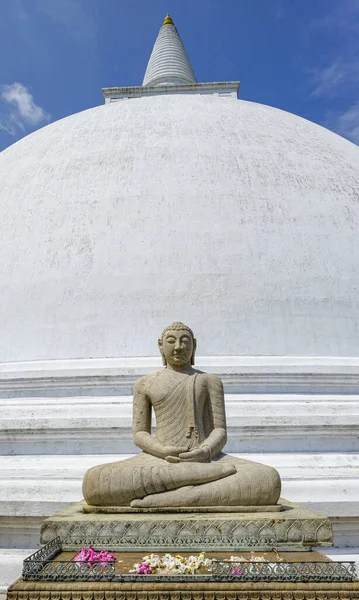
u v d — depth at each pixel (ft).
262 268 35.47
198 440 18.21
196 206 37.55
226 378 31.68
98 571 12.24
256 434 28.09
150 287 34.76
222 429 18.74
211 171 39.75
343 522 22.61
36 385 32.55
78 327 34.45
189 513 15.75
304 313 34.68
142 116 47.06
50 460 27.37
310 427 28.14
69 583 11.99
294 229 37.27
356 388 32.45
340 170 43.09
